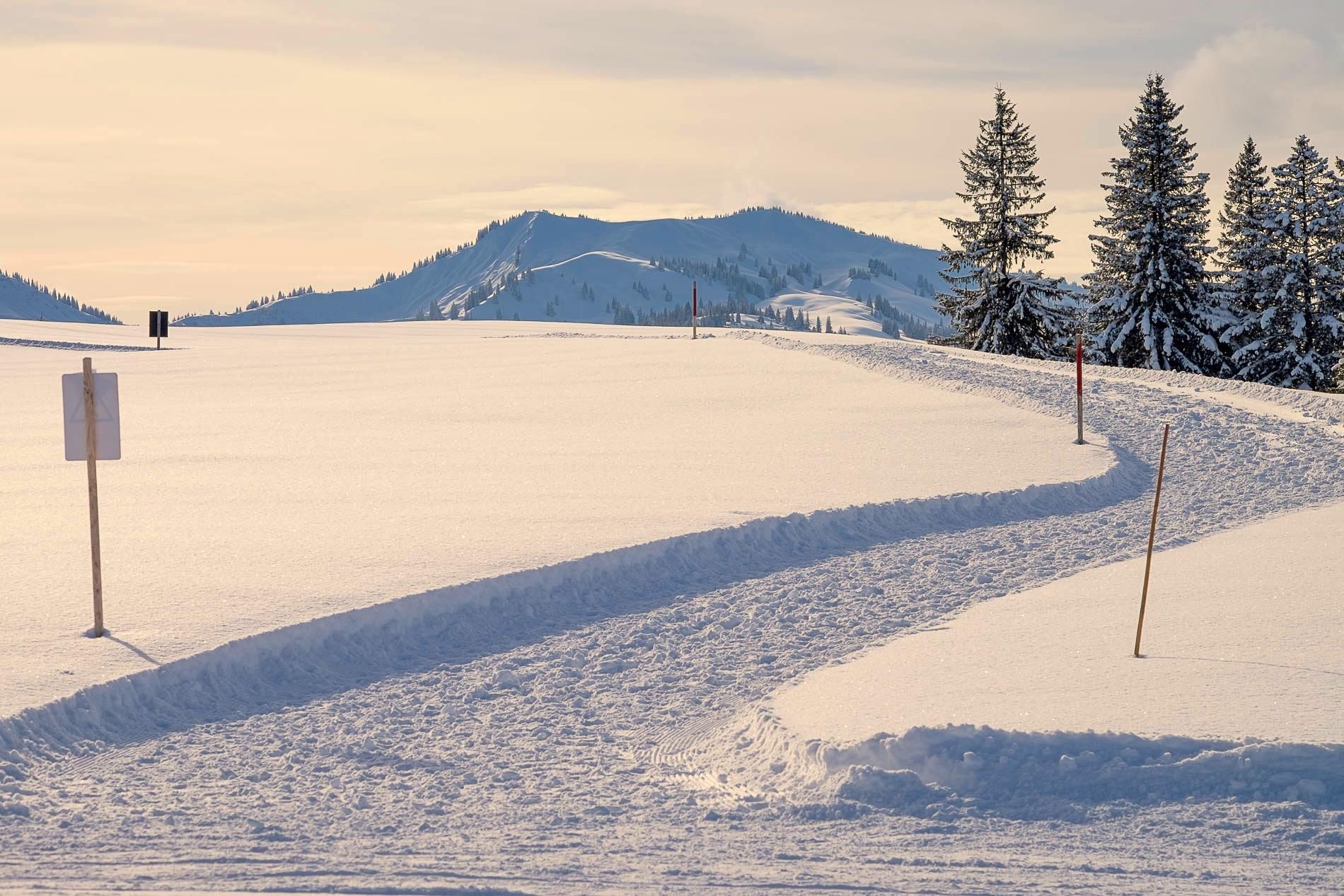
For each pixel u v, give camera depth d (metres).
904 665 10.10
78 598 12.25
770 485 19.12
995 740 7.91
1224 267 56.25
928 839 6.98
